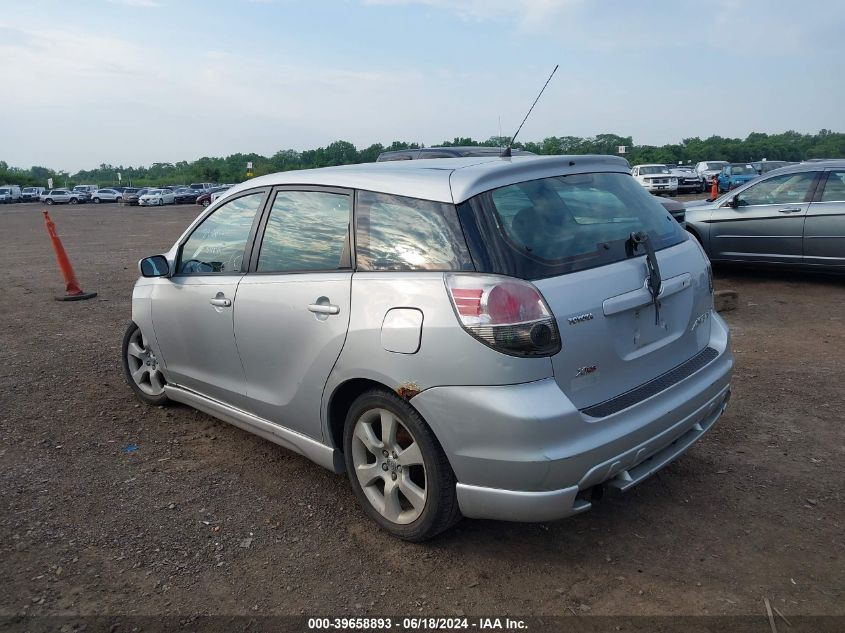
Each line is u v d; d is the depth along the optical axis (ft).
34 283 37.04
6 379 19.17
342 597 9.49
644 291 10.19
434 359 9.35
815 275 31.09
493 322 8.93
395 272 10.19
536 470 8.87
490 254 9.37
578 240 10.11
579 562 10.12
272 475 13.19
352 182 11.33
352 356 10.44
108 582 9.86
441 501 9.86
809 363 18.84
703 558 10.12
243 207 13.42
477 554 10.40
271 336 12.00
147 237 70.23
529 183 10.44
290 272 11.93
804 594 9.25
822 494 11.84
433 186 10.15
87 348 22.40
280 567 10.18
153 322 15.25
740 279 31.35
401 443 10.52
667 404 10.27
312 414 11.57
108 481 12.97
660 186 99.04
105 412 16.58
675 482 12.43
